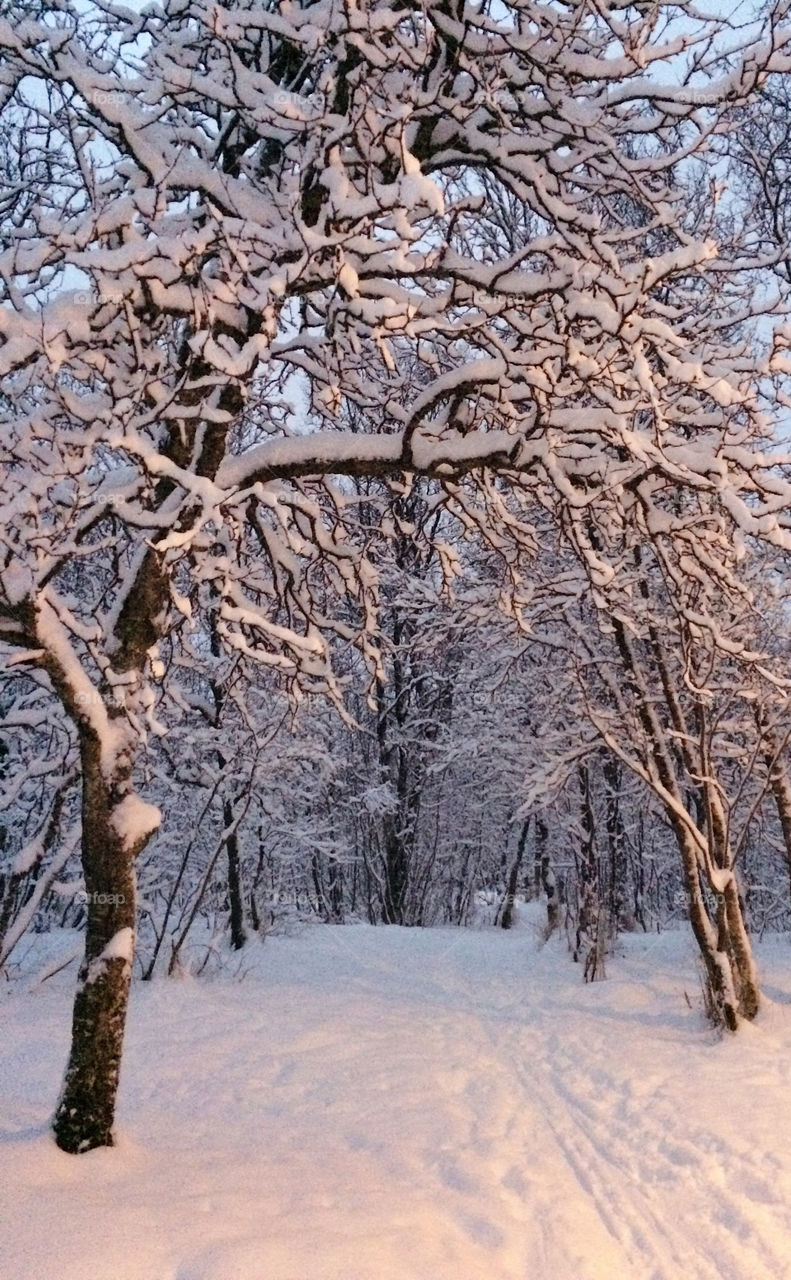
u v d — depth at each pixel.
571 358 5.67
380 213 4.98
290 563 7.18
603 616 10.30
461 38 5.73
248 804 13.43
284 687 8.24
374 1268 3.92
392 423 8.34
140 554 6.38
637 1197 5.40
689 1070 8.01
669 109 6.39
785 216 11.30
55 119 6.55
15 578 5.14
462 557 12.59
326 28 5.45
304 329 6.87
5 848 14.75
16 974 12.63
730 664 11.04
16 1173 4.76
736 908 10.04
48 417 5.55
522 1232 4.84
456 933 19.59
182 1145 5.95
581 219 5.90
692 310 7.13
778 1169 5.52
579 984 12.60
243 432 10.34
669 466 5.46
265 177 6.55
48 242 5.42
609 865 15.93
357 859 26.14
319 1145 6.24
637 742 10.73
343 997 12.00
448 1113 6.98
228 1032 9.90
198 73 6.25
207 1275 3.71
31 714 10.02
